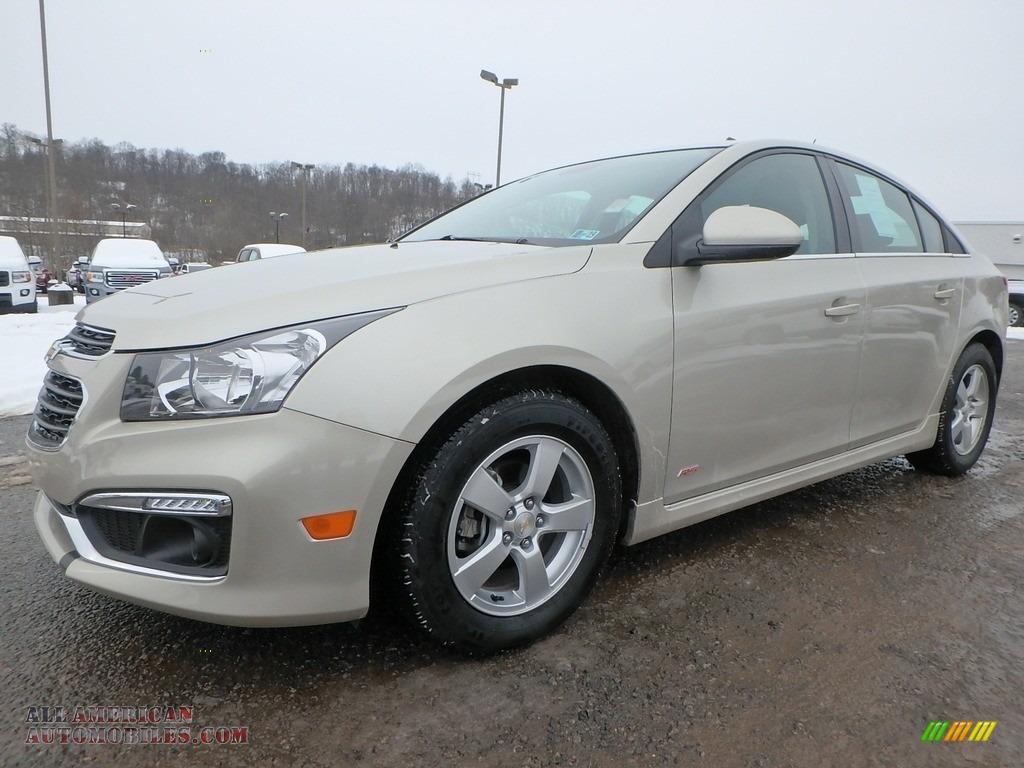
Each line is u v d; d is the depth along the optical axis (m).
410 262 2.00
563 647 1.89
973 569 2.42
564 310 1.87
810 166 2.75
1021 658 1.88
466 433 1.69
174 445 1.54
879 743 1.54
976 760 1.49
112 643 1.89
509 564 1.97
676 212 2.19
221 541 1.54
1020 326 17.06
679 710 1.63
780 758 1.48
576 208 2.48
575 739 1.53
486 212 2.85
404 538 1.66
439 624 1.72
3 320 9.76
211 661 1.81
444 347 1.66
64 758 1.46
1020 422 4.87
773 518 2.87
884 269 2.81
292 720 1.58
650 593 2.20
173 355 1.60
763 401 2.34
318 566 1.57
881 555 2.52
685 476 2.20
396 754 1.48
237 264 2.34
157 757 1.46
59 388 1.78
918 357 2.98
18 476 3.31
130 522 1.62
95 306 1.98
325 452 1.54
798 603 2.15
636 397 1.99
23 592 2.18
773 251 2.11
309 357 1.57
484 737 1.53
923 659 1.87
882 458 2.95
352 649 1.87
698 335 2.12
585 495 1.96
